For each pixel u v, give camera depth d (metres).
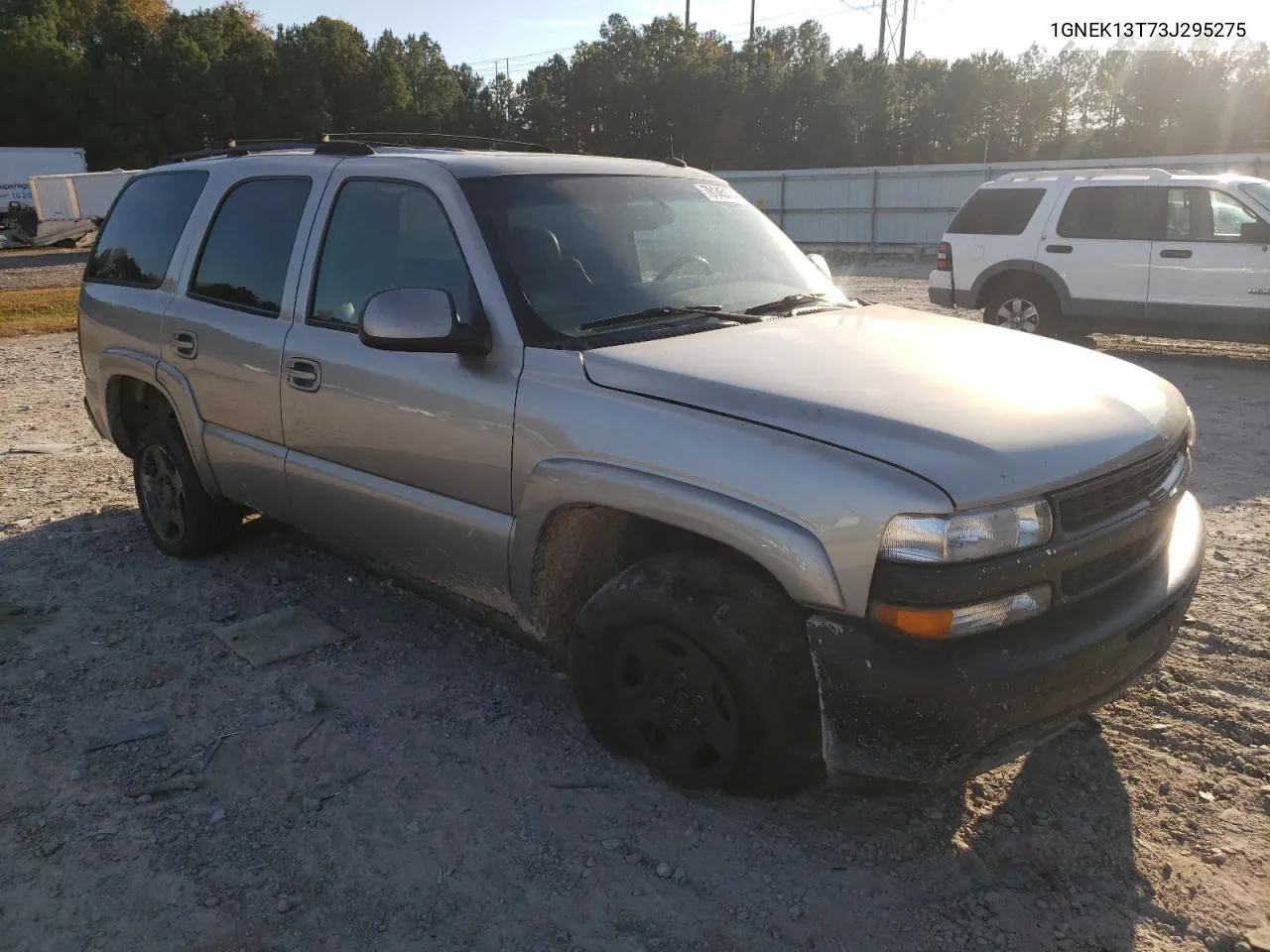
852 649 2.46
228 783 3.17
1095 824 2.92
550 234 3.44
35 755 3.33
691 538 3.03
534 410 3.06
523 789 3.12
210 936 2.54
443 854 2.84
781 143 53.22
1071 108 55.69
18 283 22.58
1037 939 2.49
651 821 2.96
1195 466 6.52
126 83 51.97
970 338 3.35
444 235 3.42
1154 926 2.54
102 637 4.18
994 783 3.11
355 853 2.84
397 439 3.50
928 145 55.28
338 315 3.76
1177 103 51.25
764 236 4.16
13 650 4.07
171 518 5.00
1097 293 10.76
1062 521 2.54
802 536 2.48
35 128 52.19
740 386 2.76
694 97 52.72
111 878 2.75
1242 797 3.03
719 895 2.66
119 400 5.13
